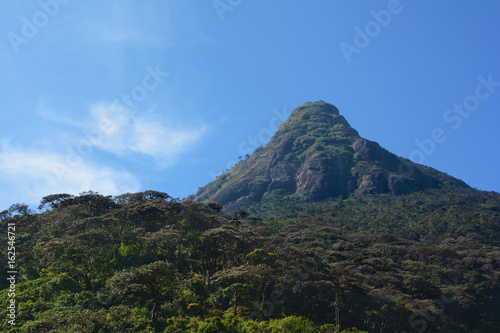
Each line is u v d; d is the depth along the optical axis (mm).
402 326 74250
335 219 197750
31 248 83812
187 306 60625
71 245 71938
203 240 77000
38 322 48281
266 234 93188
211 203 126062
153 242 79062
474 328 86750
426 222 188750
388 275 93500
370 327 72438
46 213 108938
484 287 102188
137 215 92125
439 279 102750
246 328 53875
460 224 178500
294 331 55688
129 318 53562
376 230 178625
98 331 49656
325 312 72562
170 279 56094
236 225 112875
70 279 63750
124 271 60969
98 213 108812
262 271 65312
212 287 69625
